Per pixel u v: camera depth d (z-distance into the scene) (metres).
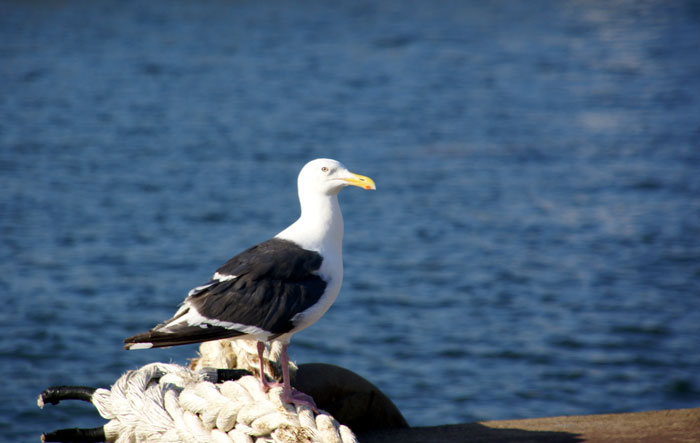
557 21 86.94
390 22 85.56
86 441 5.85
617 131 40.78
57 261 22.09
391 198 29.42
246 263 5.70
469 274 22.00
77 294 19.75
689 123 42.41
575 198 29.28
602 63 62.88
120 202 28.02
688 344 17.72
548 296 20.48
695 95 50.31
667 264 22.64
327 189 5.96
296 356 17.09
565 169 33.50
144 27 80.50
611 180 31.62
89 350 16.70
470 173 32.91
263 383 5.70
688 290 20.80
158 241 24.08
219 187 30.36
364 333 18.28
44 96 48.56
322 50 69.00
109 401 5.86
